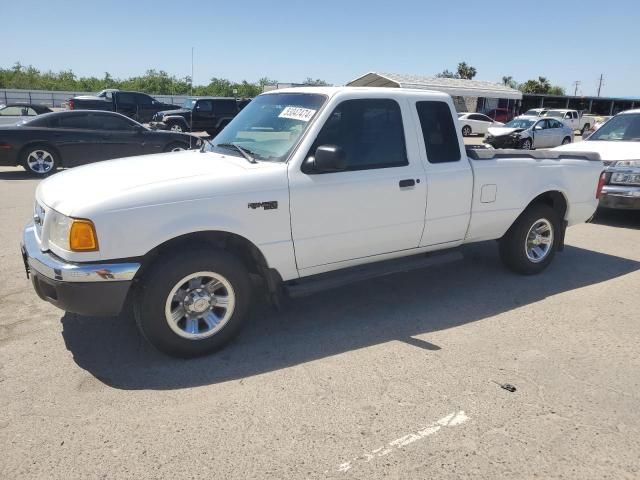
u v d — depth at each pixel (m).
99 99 26.31
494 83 42.59
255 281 5.00
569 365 3.69
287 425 2.96
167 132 13.11
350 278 4.23
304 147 3.90
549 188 5.34
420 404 3.18
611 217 8.93
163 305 3.50
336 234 4.09
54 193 3.66
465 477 2.58
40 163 11.85
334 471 2.60
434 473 2.60
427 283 5.33
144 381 3.42
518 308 4.71
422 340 4.05
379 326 4.30
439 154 4.62
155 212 3.38
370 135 4.23
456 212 4.73
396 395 3.27
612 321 4.46
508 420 3.04
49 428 2.91
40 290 3.52
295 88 4.64
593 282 5.45
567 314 4.60
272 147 4.09
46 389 3.30
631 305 4.83
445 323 4.37
